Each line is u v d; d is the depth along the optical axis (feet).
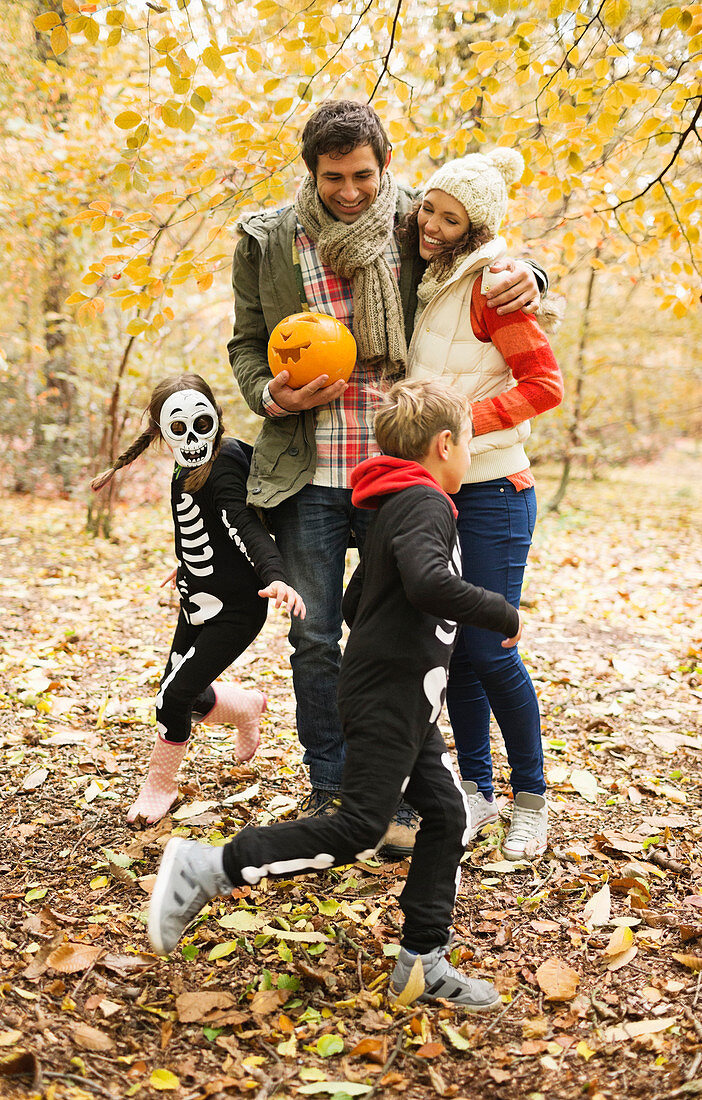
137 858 9.66
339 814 7.23
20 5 26.27
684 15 11.52
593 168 15.08
